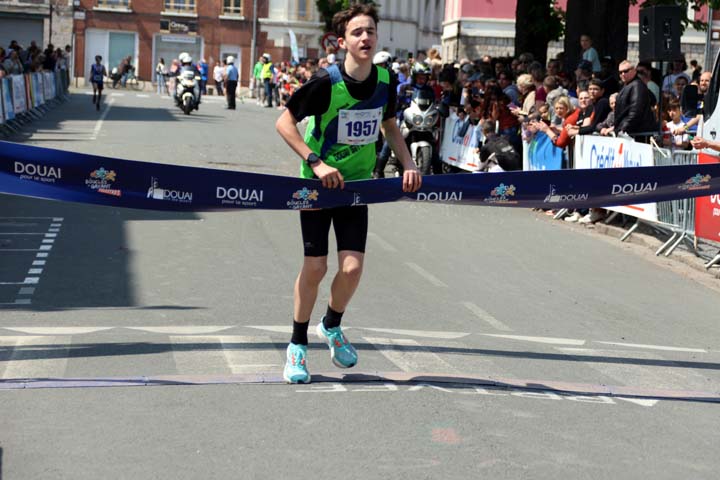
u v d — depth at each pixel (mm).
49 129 27000
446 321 8312
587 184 6875
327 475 4633
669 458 5109
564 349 7512
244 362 6629
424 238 12789
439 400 5879
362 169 6098
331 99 5812
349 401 5785
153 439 5066
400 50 71500
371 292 9320
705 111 13641
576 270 11234
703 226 11828
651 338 8195
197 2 66375
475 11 42812
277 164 20734
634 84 13797
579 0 24250
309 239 6039
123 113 35875
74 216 13352
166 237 11984
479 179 6637
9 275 9633
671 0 24984
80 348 6922
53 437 5074
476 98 18625
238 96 62094
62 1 64500
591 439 5332
